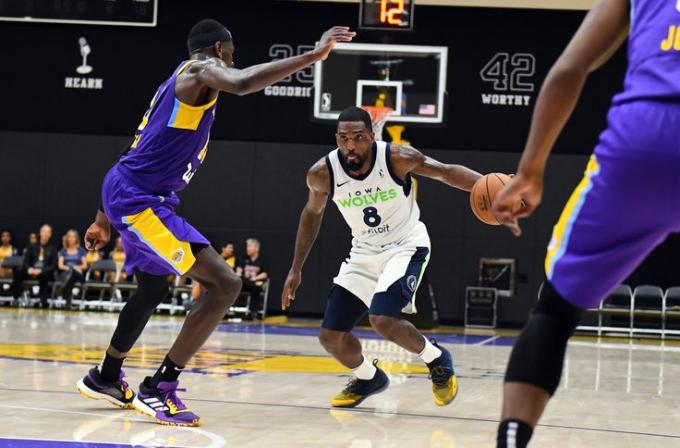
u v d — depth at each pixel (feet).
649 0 11.71
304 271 96.94
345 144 27.48
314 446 21.36
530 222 94.58
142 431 22.66
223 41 24.66
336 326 28.53
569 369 46.73
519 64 93.66
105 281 90.79
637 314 83.87
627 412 29.76
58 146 98.84
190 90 23.43
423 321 86.48
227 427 23.86
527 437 11.67
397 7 67.56
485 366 46.78
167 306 90.53
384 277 28.12
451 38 94.27
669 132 11.09
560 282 12.10
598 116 93.04
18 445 20.26
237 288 24.22
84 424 23.40
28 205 99.19
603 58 12.13
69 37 98.27
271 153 97.81
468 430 24.66
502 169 93.91
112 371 25.98
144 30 97.35
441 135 94.84
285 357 47.60
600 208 11.60
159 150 23.98
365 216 28.58
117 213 24.29
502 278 93.71
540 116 11.43
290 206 97.60
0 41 99.04
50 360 40.14
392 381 37.73
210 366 41.06
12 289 93.66
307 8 95.61
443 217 95.86
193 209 98.63
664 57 11.46
